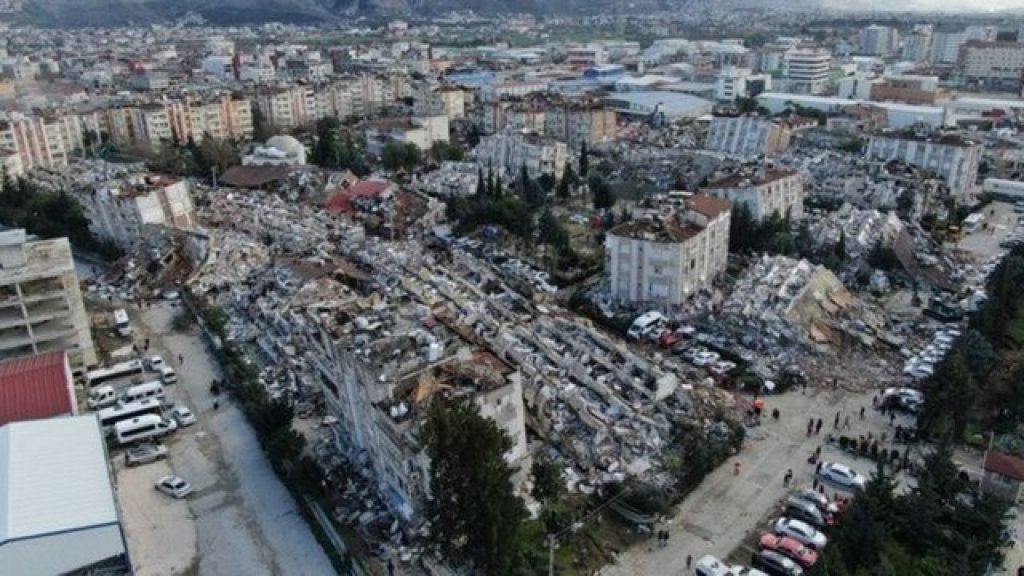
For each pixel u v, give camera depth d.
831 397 93.56
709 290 123.44
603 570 66.31
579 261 139.25
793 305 108.56
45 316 98.88
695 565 66.44
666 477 76.75
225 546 71.44
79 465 68.25
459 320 98.12
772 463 80.81
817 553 65.19
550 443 81.19
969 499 71.25
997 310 102.75
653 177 196.75
